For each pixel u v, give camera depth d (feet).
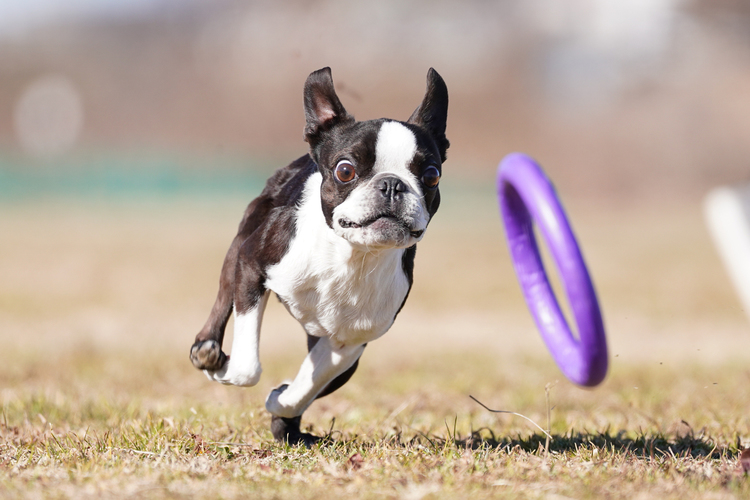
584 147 208.23
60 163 166.40
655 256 85.66
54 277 67.97
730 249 35.17
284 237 18.37
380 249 17.37
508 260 83.30
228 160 172.96
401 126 17.79
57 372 32.78
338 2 212.02
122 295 60.59
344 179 17.62
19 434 21.06
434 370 34.88
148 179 145.89
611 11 218.59
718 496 15.40
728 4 203.62
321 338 19.58
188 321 50.70
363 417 23.57
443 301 60.70
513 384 31.71
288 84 240.12
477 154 213.66
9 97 269.03
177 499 14.73
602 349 17.13
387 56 207.72
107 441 19.04
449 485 15.83
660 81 210.38
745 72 201.98
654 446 19.97
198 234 101.24
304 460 17.97
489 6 229.45
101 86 269.85
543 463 17.62
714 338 45.93
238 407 24.30
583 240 99.76
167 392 28.78
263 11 247.29
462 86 225.56
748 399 26.61
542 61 228.22
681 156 198.49
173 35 271.08
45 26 291.17
